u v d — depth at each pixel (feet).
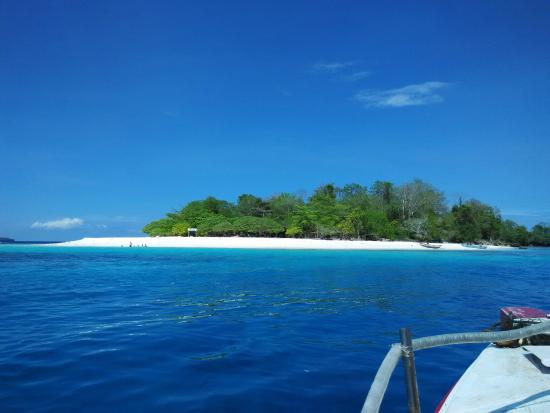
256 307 40.29
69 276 71.00
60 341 26.08
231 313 36.88
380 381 8.75
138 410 15.76
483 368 16.29
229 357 23.06
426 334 29.71
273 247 204.13
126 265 97.71
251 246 209.77
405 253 175.01
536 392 13.51
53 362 21.62
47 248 203.62
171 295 48.16
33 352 23.48
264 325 31.99
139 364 21.49
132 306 40.22
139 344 25.50
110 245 223.71
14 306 39.83
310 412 15.96
